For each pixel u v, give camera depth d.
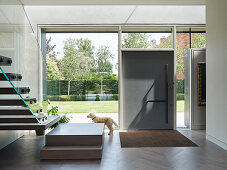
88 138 4.25
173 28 6.67
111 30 6.68
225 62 4.42
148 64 6.67
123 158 4.06
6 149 4.66
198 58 6.53
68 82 6.64
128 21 6.59
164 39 6.70
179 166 3.66
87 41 6.67
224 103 4.50
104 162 3.85
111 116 6.64
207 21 5.29
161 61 6.68
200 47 6.75
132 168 3.58
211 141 5.16
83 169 3.53
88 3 5.90
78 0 5.65
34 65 4.13
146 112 6.64
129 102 6.64
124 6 6.60
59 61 6.64
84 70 6.66
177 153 4.33
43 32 6.65
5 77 3.08
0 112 3.72
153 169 3.54
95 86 6.65
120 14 6.59
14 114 3.76
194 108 6.55
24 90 3.55
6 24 3.06
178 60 6.75
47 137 4.23
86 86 6.65
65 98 6.64
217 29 4.75
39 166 3.67
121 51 6.64
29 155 4.25
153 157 4.11
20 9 3.64
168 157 4.11
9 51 3.10
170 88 6.68
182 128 6.76
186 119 6.77
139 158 4.06
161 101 6.66
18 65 3.36
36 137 5.72
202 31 6.76
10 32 3.17
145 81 6.66
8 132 5.07
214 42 4.91
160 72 6.68
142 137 5.65
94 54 6.67
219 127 4.75
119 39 6.62
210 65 5.14
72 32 6.66
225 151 4.43
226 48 4.37
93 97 6.64
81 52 6.67
